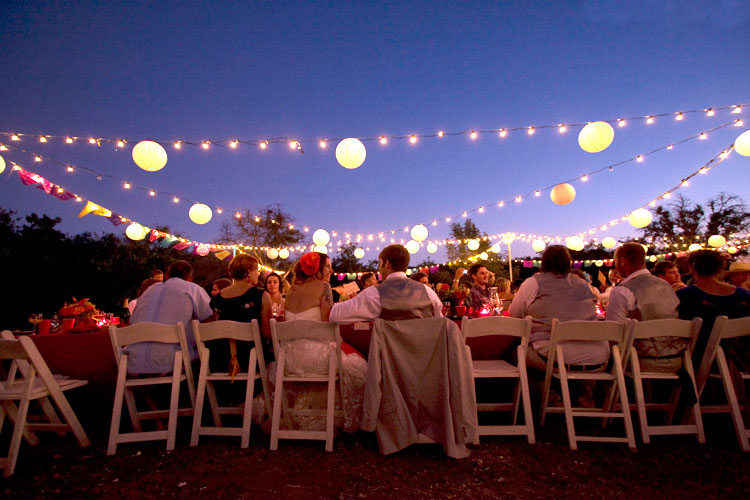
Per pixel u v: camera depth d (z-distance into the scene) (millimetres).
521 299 3244
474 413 2646
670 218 23500
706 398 3264
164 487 2244
